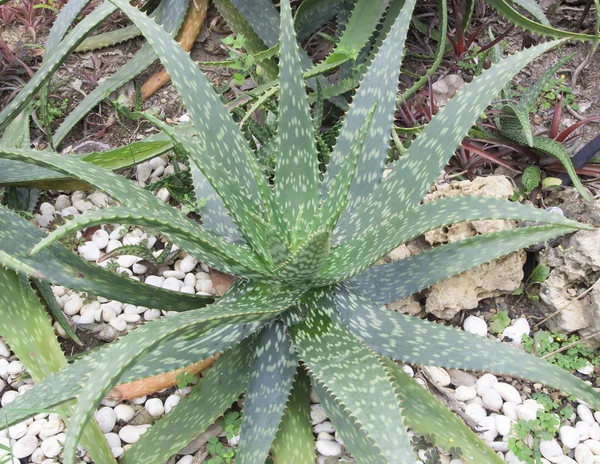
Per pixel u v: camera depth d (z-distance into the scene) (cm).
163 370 62
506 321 78
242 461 61
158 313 81
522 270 80
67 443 43
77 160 62
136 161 85
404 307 78
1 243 64
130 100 103
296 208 72
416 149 69
